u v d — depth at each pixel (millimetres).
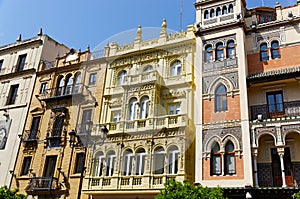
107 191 15984
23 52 26250
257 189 12828
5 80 25547
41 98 22859
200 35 17734
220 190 10883
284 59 15922
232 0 17844
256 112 15180
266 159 14359
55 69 23422
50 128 21172
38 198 19078
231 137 14562
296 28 16312
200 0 18953
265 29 17062
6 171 21203
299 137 14117
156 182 15164
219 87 16000
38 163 20422
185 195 9805
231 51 16578
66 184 18672
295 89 14984
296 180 13453
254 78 15273
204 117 15539
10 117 23500
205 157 14688
